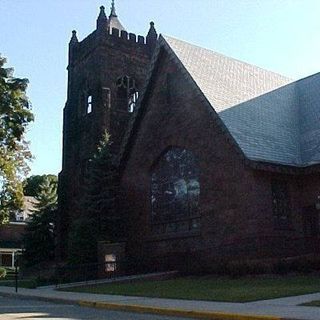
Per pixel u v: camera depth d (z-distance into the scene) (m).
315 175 25.69
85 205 31.53
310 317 10.66
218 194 26.12
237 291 16.73
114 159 33.03
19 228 68.00
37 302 18.06
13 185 40.66
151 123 31.44
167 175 29.95
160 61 31.16
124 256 29.16
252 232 24.08
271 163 24.52
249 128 26.62
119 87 41.56
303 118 30.14
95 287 22.52
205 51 31.86
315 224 25.70
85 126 40.97
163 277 25.81
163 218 29.56
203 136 27.52
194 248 26.95
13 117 39.25
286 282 19.27
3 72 38.97
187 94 28.92
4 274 38.81
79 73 43.62
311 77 34.03
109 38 41.75
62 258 40.12
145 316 12.72
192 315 12.39
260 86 31.81
